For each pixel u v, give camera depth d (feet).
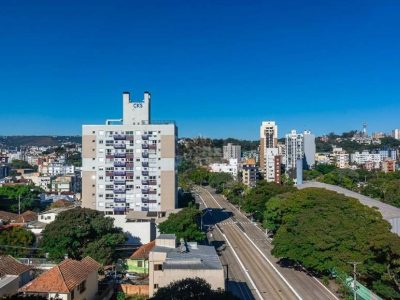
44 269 275.18
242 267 327.06
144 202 475.31
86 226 312.71
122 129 475.72
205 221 538.88
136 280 277.03
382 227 286.66
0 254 313.53
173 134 476.13
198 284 168.35
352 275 259.39
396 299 238.27
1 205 543.80
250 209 520.42
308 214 319.88
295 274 308.19
